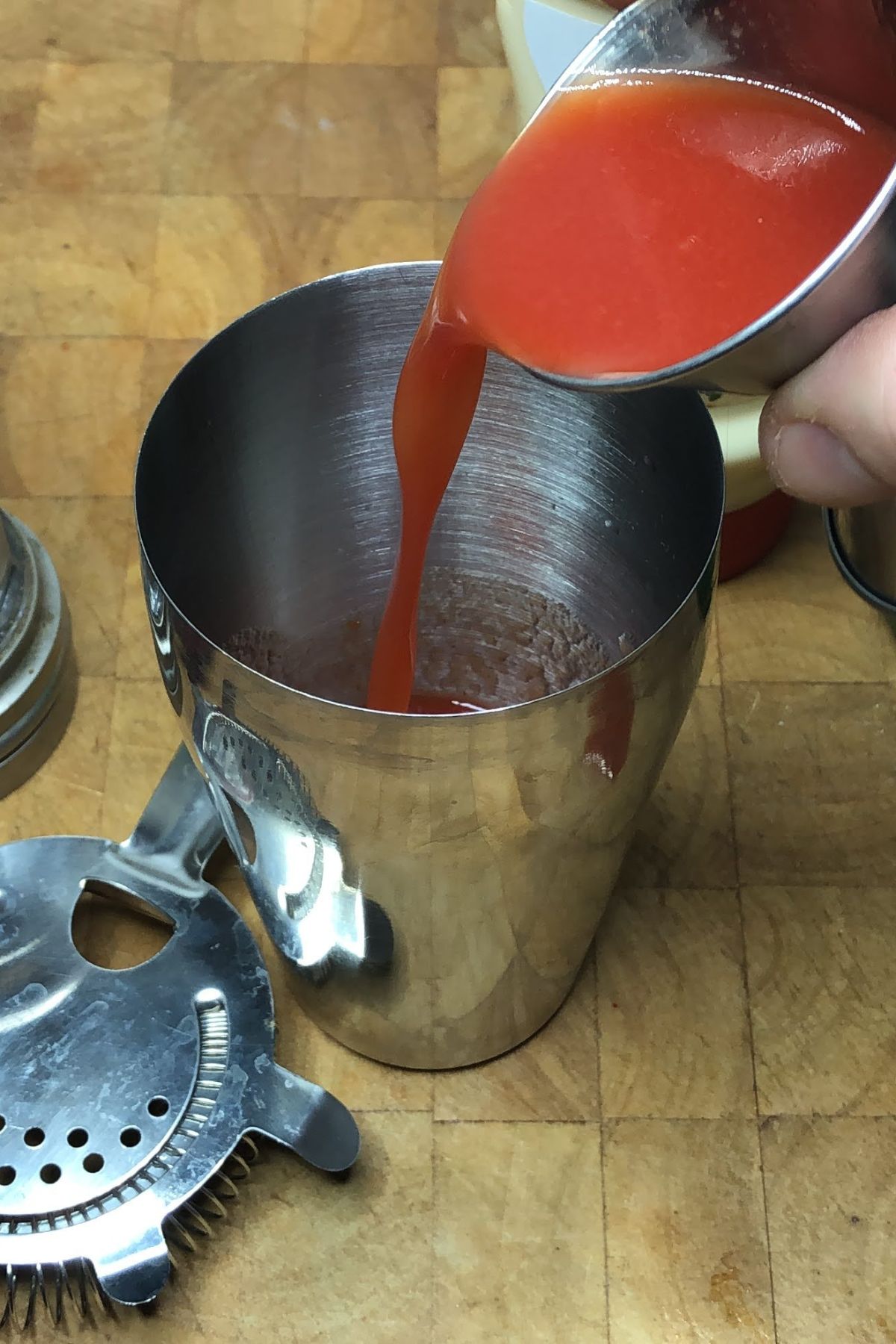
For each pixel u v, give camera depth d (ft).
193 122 1.66
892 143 0.89
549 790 0.94
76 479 1.46
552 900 1.07
